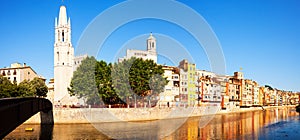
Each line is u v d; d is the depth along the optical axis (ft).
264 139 179.73
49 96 545.85
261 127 248.73
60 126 239.50
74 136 186.09
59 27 459.32
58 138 178.81
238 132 211.82
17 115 88.48
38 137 182.60
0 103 67.51
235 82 635.66
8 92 323.57
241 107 627.46
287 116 404.98
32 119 254.06
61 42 456.86
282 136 192.85
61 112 257.14
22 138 178.81
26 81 437.99
